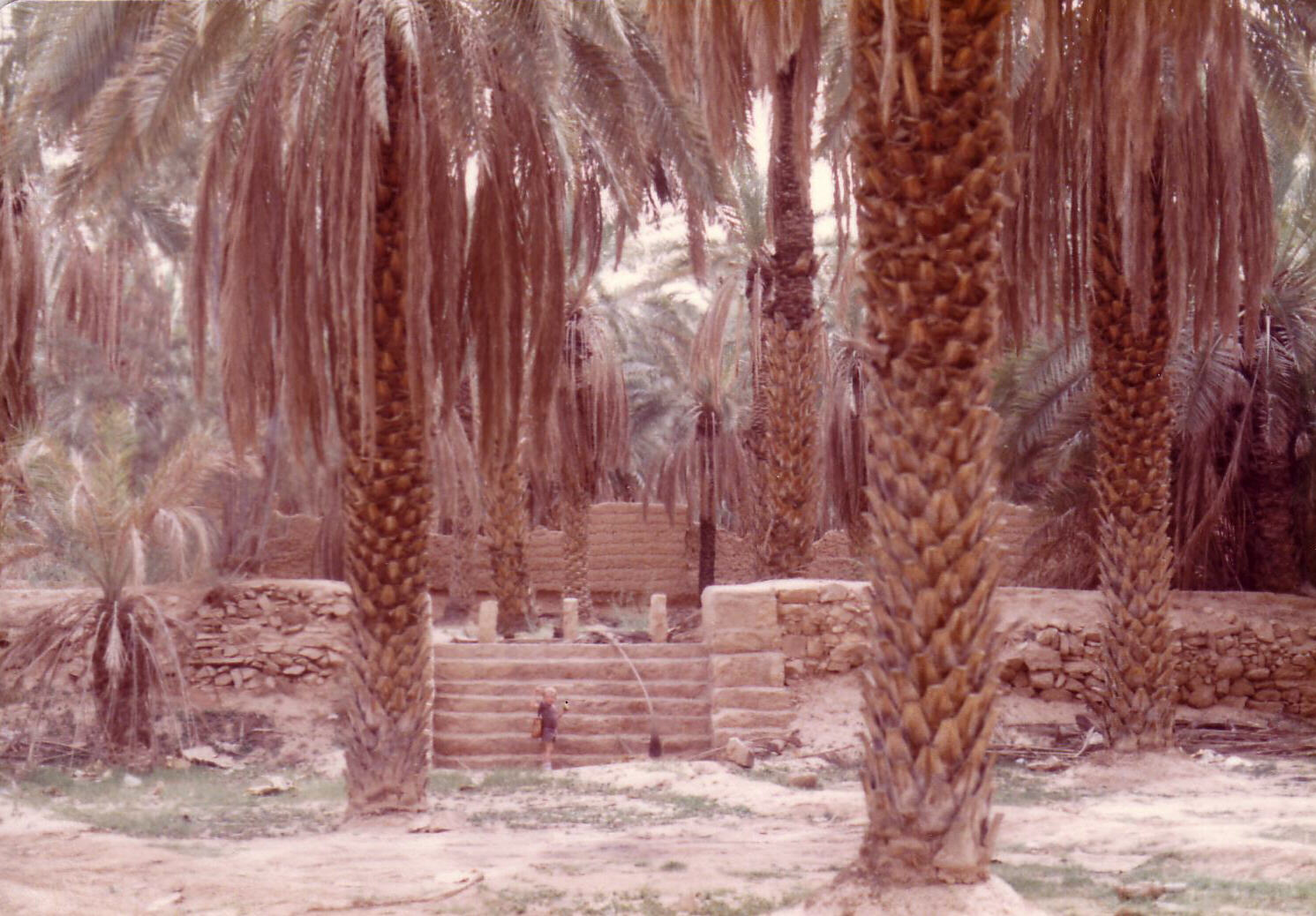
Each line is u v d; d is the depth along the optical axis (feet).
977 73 21.08
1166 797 41.73
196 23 37.42
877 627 20.33
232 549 68.85
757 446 79.10
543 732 55.11
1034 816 36.50
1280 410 61.87
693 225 47.83
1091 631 60.85
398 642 39.58
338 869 26.58
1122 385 47.96
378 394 39.11
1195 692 61.52
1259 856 25.25
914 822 19.47
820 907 19.56
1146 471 48.01
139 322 83.35
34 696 55.67
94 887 22.71
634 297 112.98
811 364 69.77
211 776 51.55
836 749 55.67
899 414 20.58
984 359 20.68
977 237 20.76
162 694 53.98
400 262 38.24
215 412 75.77
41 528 55.52
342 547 84.07
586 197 51.62
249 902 21.88
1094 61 32.50
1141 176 45.14
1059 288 48.83
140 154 41.37
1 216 56.70
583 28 42.86
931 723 19.58
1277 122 50.16
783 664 59.72
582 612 101.71
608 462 100.68
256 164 38.14
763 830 36.17
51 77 42.34
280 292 39.17
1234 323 46.29
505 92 40.04
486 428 39.40
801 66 29.01
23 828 33.32
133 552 53.16
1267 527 66.18
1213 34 31.58
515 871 26.27
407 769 39.40
